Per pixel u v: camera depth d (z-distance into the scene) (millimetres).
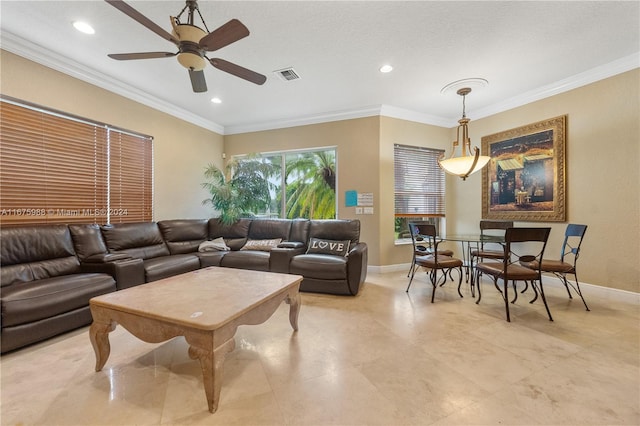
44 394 1499
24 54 2619
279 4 2094
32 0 2049
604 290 3047
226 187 4457
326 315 2627
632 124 2836
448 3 2098
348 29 2398
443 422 1308
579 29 2400
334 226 3898
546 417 1332
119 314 1626
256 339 2143
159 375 1687
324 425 1293
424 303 2949
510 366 1759
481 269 2834
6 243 2342
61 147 2971
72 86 3014
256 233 4312
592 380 1610
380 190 4320
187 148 4551
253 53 2775
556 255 3453
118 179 3551
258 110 4430
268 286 2025
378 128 4312
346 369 1738
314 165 4883
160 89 3643
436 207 4824
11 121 2590
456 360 1832
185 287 1990
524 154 3770
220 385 1403
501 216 4074
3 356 1887
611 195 2992
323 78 3320
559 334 2197
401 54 2797
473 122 4488
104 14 2215
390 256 4438
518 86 3518
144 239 3504
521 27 2377
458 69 3104
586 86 3176
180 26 1790
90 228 2990
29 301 1978
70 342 2105
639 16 2234
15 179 2627
